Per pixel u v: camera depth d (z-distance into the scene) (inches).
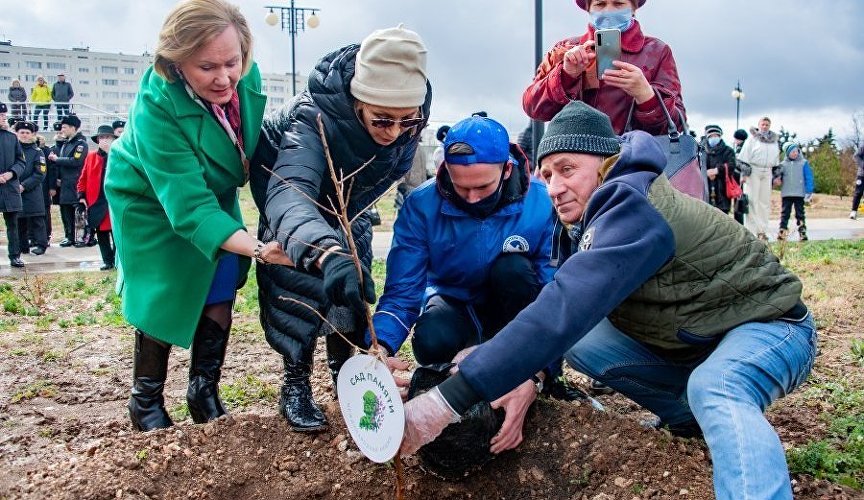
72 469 123.3
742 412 96.7
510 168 129.8
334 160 125.0
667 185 108.1
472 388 95.9
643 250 97.7
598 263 96.4
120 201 131.6
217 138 125.3
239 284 142.9
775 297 108.0
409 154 133.9
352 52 120.8
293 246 104.7
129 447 127.6
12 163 425.4
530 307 96.8
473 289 138.6
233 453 129.3
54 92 1175.0
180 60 114.1
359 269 98.1
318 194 121.1
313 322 132.3
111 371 211.2
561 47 168.7
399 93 114.2
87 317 281.6
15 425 169.9
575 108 111.6
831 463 127.0
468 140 119.0
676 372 127.0
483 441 120.6
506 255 134.0
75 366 215.6
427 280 144.7
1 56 3531.0
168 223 130.6
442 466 122.5
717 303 108.0
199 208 119.3
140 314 131.2
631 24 161.9
